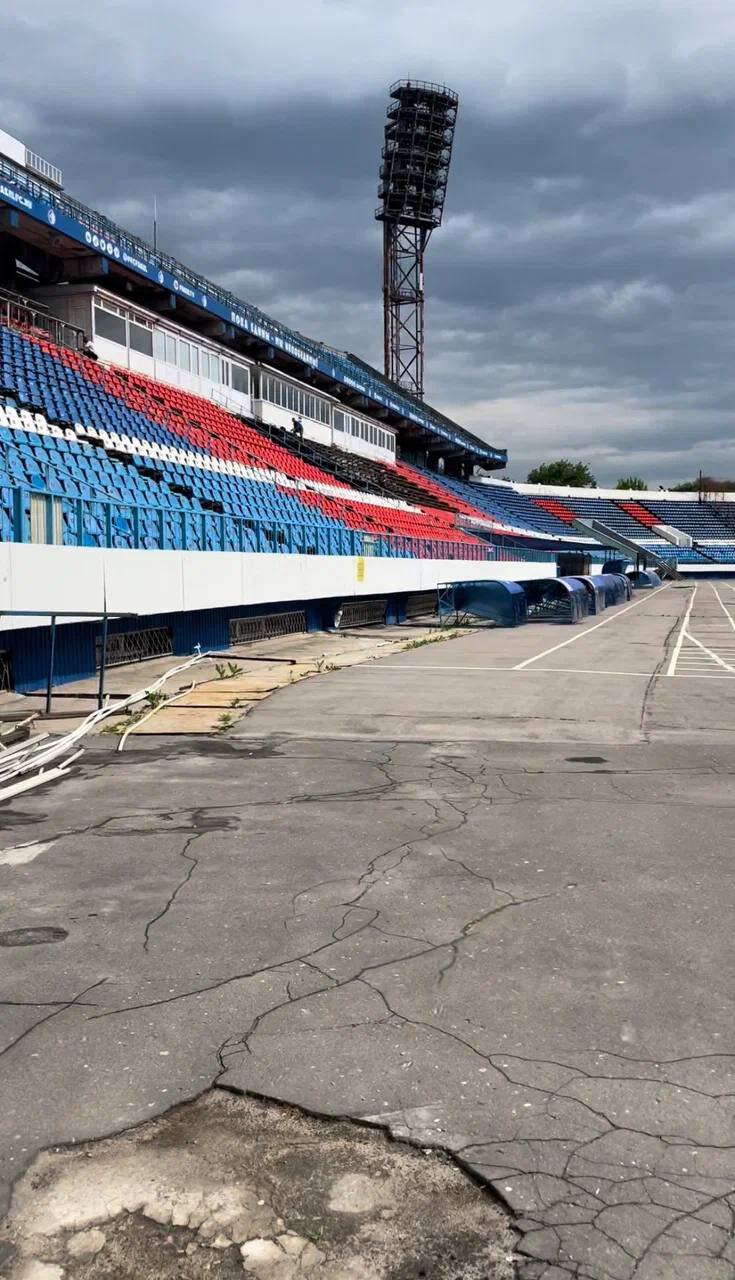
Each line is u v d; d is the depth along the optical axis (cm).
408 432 6831
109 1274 261
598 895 564
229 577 2172
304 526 2720
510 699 1460
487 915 529
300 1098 344
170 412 3130
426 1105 339
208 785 870
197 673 1764
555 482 15175
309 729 1182
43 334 2873
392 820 743
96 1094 346
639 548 9138
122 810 773
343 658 2130
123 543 1798
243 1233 277
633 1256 268
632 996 427
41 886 579
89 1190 295
